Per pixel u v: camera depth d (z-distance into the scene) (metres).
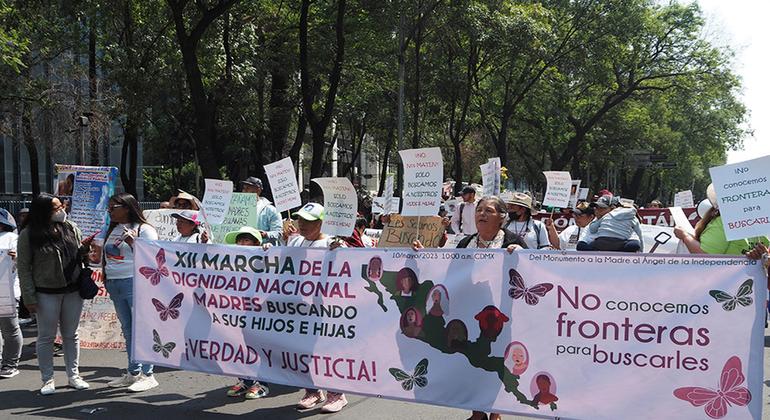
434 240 7.58
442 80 26.72
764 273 3.85
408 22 22.97
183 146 35.56
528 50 26.22
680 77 34.62
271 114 23.58
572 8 30.28
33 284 5.97
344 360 5.07
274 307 5.36
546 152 47.19
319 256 5.21
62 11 18.73
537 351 4.40
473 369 4.61
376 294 4.97
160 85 19.86
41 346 6.06
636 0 30.47
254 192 8.58
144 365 6.39
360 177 49.16
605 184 64.88
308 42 21.89
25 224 5.99
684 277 4.02
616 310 4.18
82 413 5.58
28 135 21.45
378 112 30.47
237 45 20.80
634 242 8.56
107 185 8.12
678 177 68.62
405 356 4.84
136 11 20.83
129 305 6.27
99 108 21.25
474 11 23.86
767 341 8.64
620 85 34.97
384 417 5.50
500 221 4.85
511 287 4.48
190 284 5.72
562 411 4.32
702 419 3.97
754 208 3.87
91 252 7.81
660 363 4.07
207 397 6.10
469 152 48.94
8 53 12.31
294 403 5.91
